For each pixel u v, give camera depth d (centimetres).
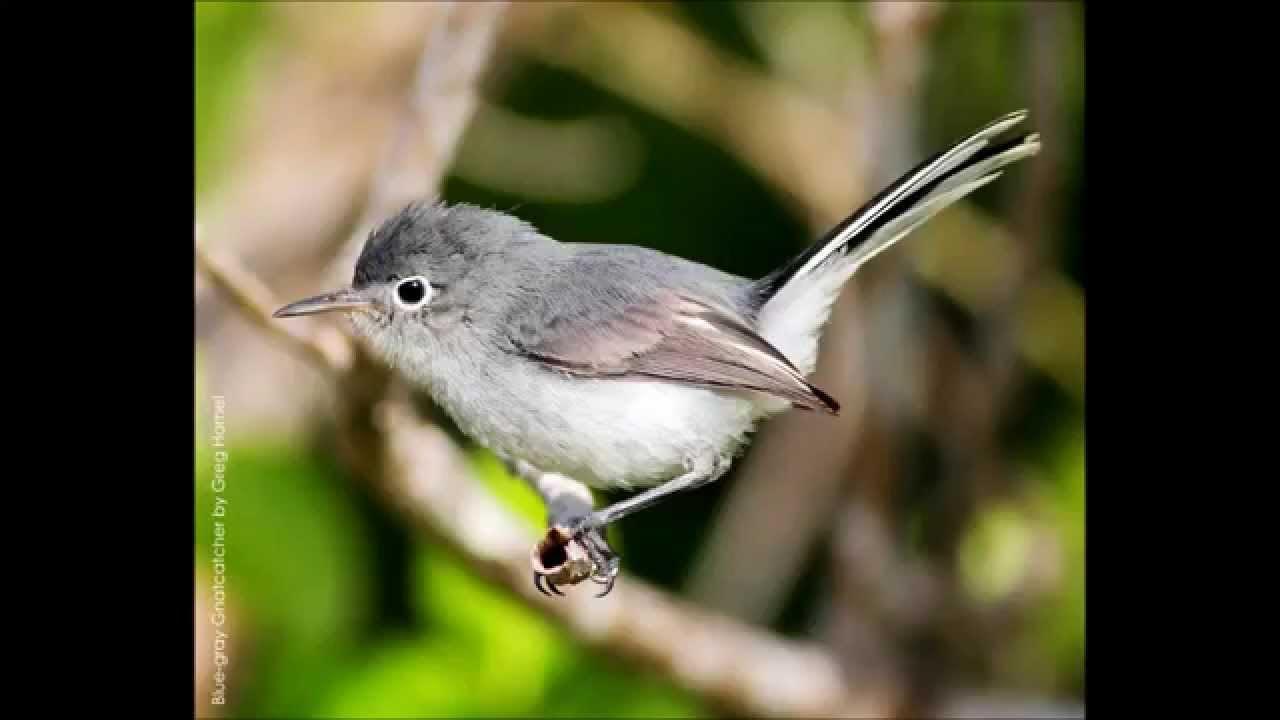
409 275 204
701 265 205
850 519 210
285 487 208
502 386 204
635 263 204
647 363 204
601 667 208
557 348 204
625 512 204
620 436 204
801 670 209
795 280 204
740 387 203
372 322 204
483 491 207
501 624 207
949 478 210
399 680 207
